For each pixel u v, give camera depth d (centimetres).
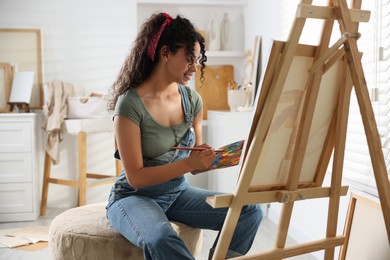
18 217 363
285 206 154
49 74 393
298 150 145
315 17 128
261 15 374
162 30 171
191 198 188
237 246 181
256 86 377
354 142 233
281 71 127
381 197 136
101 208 207
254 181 144
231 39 429
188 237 185
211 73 424
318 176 161
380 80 210
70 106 369
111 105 192
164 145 177
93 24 396
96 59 398
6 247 298
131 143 165
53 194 404
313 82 139
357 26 139
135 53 179
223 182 368
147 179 161
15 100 376
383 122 205
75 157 403
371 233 188
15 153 359
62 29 392
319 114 150
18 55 388
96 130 365
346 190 164
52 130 364
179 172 158
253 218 179
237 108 374
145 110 171
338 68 146
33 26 388
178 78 175
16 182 361
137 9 414
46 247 298
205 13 422
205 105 423
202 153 156
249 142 137
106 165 408
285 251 155
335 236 165
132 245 167
